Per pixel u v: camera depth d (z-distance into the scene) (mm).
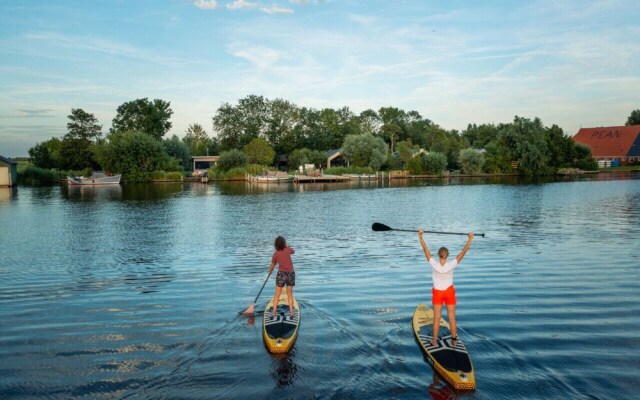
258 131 110000
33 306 11094
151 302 11281
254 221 27062
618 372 7355
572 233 21031
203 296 11734
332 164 98312
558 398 6609
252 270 14711
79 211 33312
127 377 7355
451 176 85562
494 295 11430
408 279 13156
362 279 13203
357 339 8703
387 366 7598
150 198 44469
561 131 91562
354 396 6684
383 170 87312
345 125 125875
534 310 10266
